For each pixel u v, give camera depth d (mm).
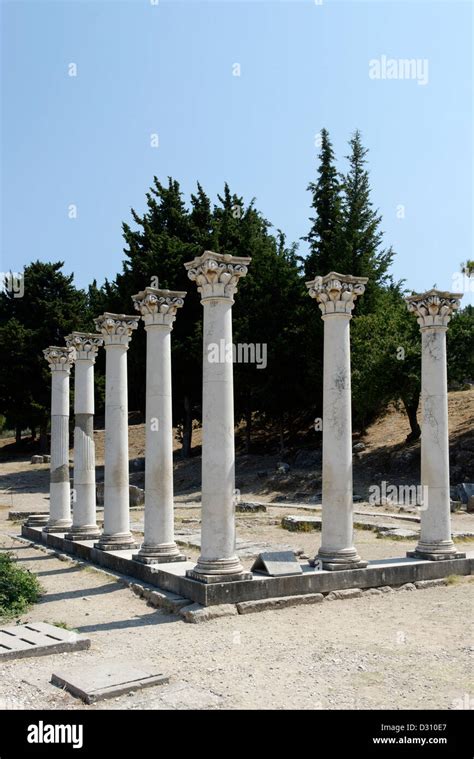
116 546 18828
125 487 19375
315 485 36312
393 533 23500
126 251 47500
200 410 50062
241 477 40750
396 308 40812
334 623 12602
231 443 14195
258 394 43406
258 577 14000
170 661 10367
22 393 58062
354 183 47844
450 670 9875
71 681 9094
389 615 13203
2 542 24641
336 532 15250
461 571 16703
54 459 24172
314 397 42844
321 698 8742
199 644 11297
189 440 48594
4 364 58000
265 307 43656
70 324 58406
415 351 35719
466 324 36156
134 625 12711
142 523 28953
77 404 22000
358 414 41094
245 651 10844
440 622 12648
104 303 49594
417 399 38781
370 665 10094
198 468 44406
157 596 14328
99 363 57188
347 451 15477
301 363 43312
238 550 20641
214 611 13039
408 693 8930
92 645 11359
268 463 43406
